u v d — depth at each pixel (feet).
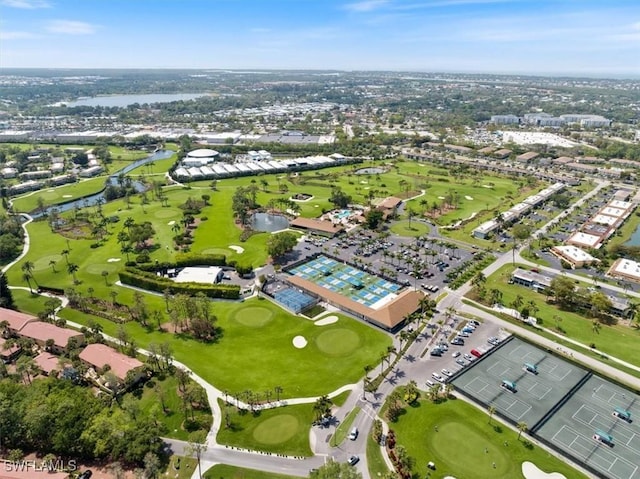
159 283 552.00
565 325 481.87
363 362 419.13
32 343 442.50
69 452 316.60
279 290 555.69
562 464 310.45
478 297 541.34
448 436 332.39
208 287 540.52
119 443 308.19
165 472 301.84
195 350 437.99
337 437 331.57
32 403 332.19
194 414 354.95
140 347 442.50
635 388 385.50
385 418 350.02
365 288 566.36
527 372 407.64
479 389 383.86
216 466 306.55
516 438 331.98
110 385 370.32
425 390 381.60
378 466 306.55
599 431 336.90
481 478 297.74
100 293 553.64
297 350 437.58
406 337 439.63
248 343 449.06
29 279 590.14
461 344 445.78
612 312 505.25
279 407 361.30
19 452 311.47
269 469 304.50
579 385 391.45
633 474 302.86
